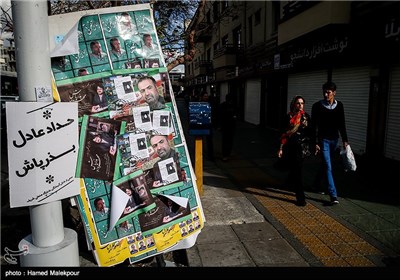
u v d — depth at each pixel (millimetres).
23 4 1966
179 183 2631
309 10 8523
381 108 7094
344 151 4621
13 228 3934
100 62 2422
